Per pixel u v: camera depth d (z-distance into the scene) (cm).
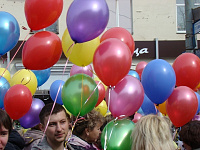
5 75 445
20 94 331
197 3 1039
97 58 271
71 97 291
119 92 286
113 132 271
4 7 983
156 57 1018
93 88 299
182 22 1045
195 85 358
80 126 315
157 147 227
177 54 1026
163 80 308
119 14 1030
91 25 269
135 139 238
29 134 327
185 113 319
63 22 1000
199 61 358
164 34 1033
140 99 292
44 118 237
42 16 285
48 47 291
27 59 294
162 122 240
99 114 323
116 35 317
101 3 273
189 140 286
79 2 273
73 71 398
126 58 269
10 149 266
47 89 963
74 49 299
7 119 199
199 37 1016
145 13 1032
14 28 312
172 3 1038
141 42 1016
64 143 262
